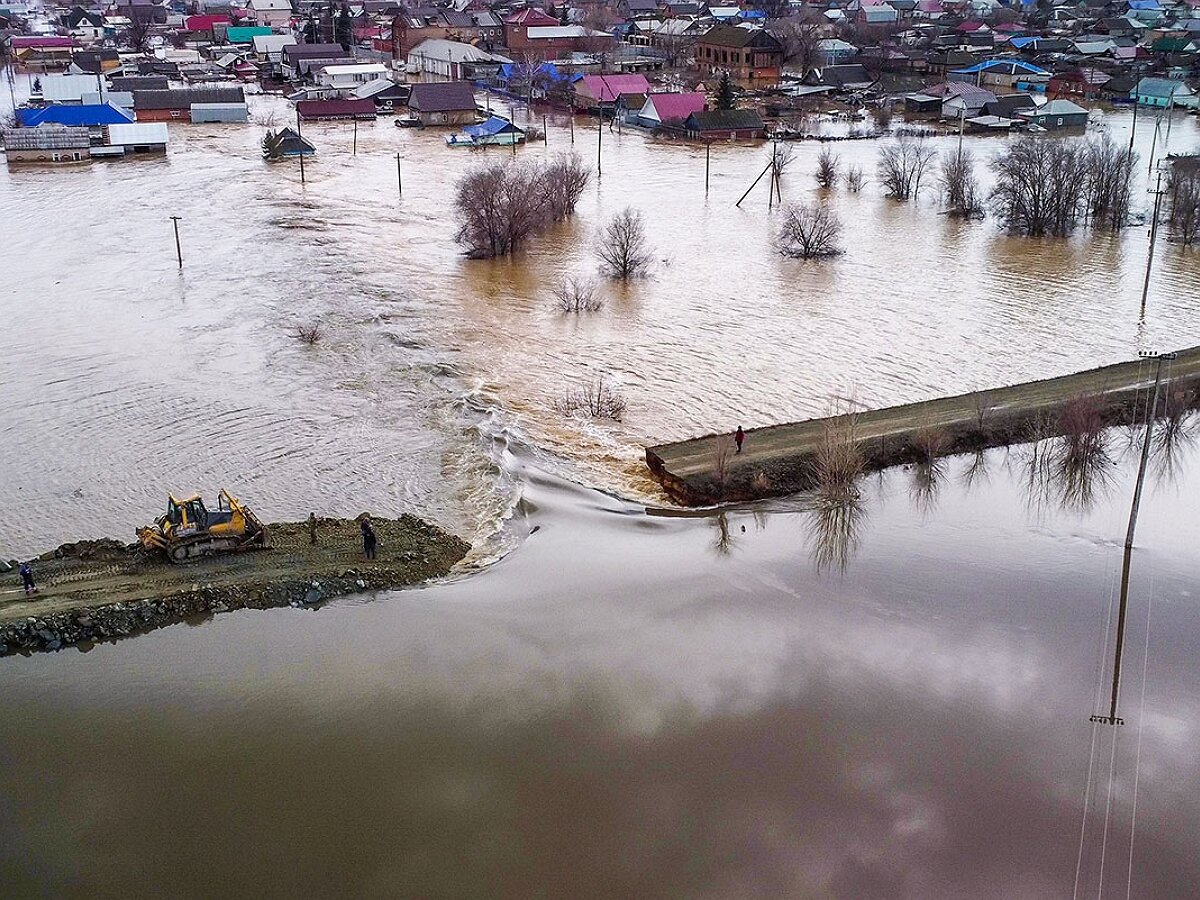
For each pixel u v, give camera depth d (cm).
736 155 11675
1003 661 3353
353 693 3153
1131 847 2645
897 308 6612
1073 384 5259
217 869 2548
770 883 2538
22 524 4019
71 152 11100
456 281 7119
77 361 5525
